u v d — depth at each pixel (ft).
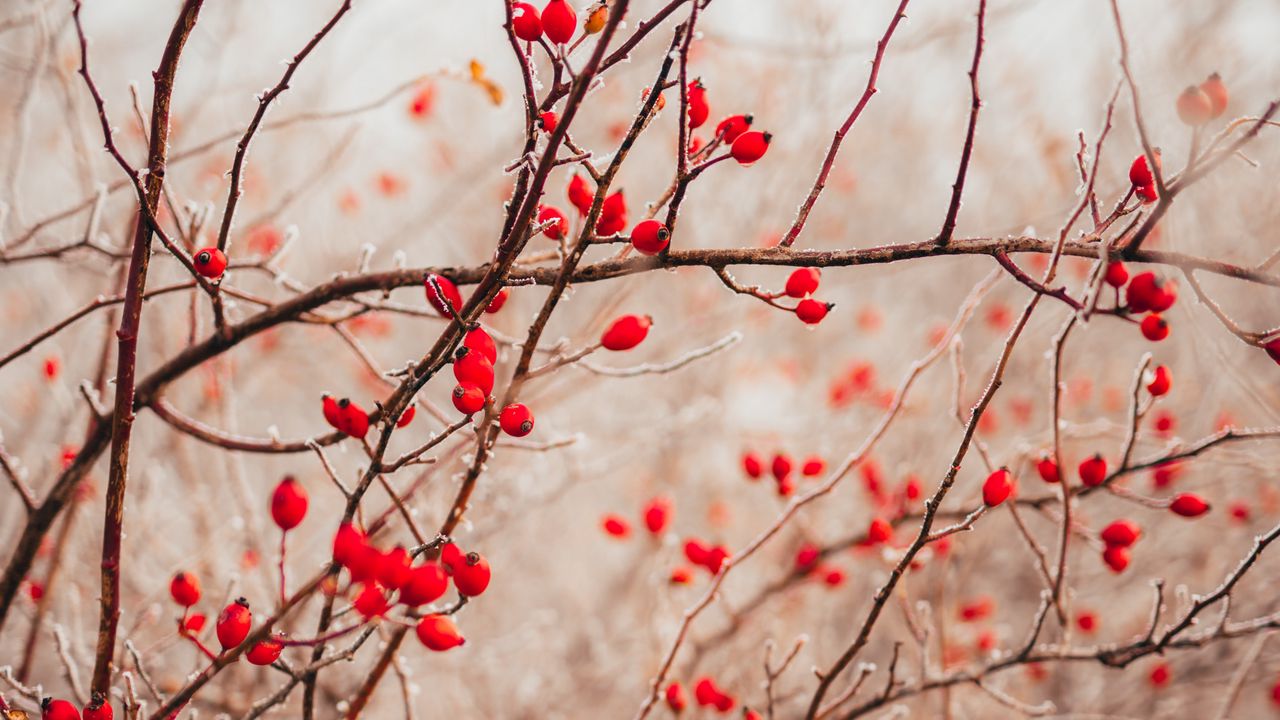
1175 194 4.67
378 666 5.88
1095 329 19.92
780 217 17.88
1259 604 14.70
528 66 4.83
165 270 11.78
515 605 20.43
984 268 20.47
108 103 14.37
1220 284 13.67
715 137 5.44
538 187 4.50
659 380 21.22
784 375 21.71
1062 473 6.97
